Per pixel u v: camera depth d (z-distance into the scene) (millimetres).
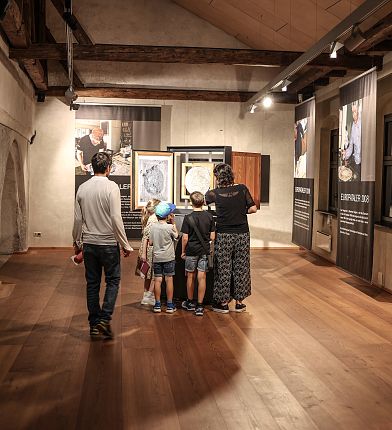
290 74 7816
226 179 6461
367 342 5465
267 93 9688
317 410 3805
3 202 10938
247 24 10516
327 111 11188
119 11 11969
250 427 3520
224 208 6402
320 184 11648
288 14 8789
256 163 12031
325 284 8500
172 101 12492
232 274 6574
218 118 12594
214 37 12070
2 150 8180
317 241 11539
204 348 5184
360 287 8289
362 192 7883
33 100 11500
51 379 4316
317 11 8055
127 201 12297
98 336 5504
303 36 9328
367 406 3889
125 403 3875
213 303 6797
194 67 12312
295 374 4516
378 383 4344
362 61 8500
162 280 7121
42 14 9750
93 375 4418
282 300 7320
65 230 12164
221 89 12391
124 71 12156
